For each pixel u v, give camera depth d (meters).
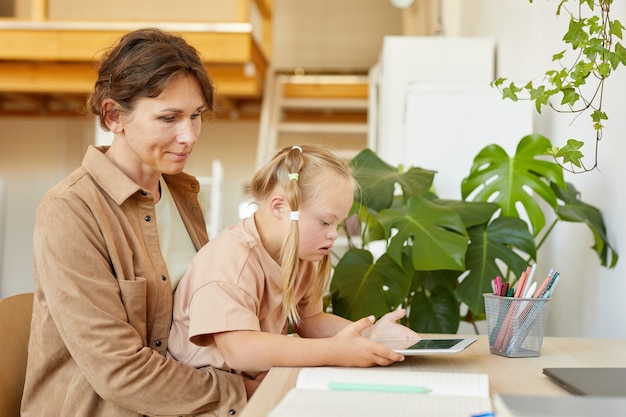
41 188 6.75
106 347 1.30
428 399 0.94
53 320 1.35
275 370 1.16
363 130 5.59
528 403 0.75
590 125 2.18
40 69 5.13
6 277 6.71
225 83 5.07
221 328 1.28
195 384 1.35
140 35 1.44
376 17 6.82
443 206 1.99
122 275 1.39
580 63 1.73
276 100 5.70
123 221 1.44
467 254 1.96
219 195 6.25
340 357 1.23
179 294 1.47
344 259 1.99
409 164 2.72
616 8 1.96
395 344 1.35
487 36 3.71
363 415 0.85
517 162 2.17
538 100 1.78
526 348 1.33
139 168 1.51
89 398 1.35
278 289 1.44
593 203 2.16
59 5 6.46
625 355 1.35
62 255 1.32
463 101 2.72
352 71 6.84
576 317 2.32
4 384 1.39
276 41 6.88
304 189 1.43
